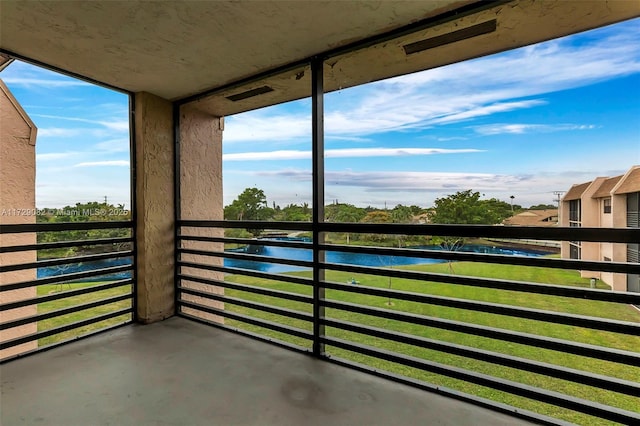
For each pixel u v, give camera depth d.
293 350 2.40
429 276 1.92
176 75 2.57
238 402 1.72
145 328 2.85
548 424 1.54
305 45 2.10
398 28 1.90
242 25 1.85
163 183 3.11
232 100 3.22
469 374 1.77
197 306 3.05
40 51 2.15
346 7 1.68
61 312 2.51
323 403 1.72
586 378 1.50
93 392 1.82
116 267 2.89
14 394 1.80
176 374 2.03
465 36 1.97
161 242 3.08
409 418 1.59
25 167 3.24
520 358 1.68
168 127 3.15
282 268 2.76
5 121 3.12
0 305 2.18
